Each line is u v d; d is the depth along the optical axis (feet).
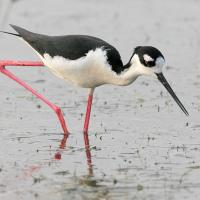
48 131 42.96
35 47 43.37
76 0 77.46
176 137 41.73
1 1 73.97
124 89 52.39
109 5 76.02
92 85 42.73
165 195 32.86
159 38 64.95
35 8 73.10
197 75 55.06
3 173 35.60
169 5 75.82
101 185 34.06
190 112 46.60
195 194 32.99
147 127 43.73
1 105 47.78
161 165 37.04
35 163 37.24
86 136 42.29
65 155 38.73
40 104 48.37
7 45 62.03
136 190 33.45
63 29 66.59
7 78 54.29
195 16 71.67
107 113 46.75
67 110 47.39
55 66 42.42
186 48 62.08
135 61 40.93
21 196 32.63
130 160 37.88
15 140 41.04
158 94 50.90
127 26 68.54
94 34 65.57
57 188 33.65
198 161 37.60
